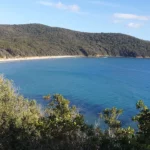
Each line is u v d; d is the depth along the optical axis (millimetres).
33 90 73625
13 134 14680
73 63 179750
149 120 14125
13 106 17578
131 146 11125
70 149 12906
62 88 79188
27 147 13828
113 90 77312
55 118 14633
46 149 13211
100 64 178625
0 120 15352
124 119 43500
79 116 15195
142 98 65625
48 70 131750
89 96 67000
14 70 124500
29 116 15906
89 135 13477
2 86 19266
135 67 164500
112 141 12164
